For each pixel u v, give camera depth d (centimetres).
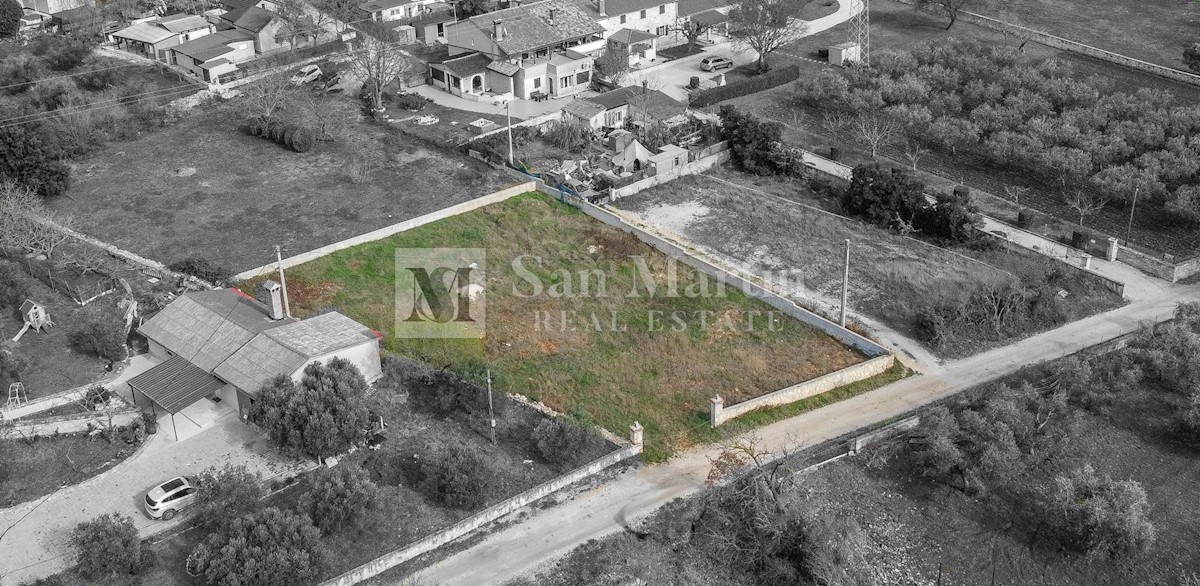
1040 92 11331
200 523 5575
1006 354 7288
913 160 10200
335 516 5469
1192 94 11569
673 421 6538
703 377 6975
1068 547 5816
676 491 5972
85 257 8038
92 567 5188
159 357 6844
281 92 10669
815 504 5947
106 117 10356
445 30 12862
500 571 5416
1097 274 8194
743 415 6594
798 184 9825
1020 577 5656
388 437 6269
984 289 7719
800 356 7194
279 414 5925
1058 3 14762
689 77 12238
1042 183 9756
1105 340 7406
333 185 9544
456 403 6600
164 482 5706
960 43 12825
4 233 7831
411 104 11212
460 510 5756
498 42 11550
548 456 6122
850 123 11000
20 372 6550
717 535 5662
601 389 6850
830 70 12238
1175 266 8175
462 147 10244
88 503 5694
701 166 10000
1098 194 9375
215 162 9931
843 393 6844
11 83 10944
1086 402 6812
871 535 5856
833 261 8431
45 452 6019
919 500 6084
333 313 6969
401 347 7238
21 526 5531
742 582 5494
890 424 6462
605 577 5412
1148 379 7106
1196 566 5738
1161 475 6341
